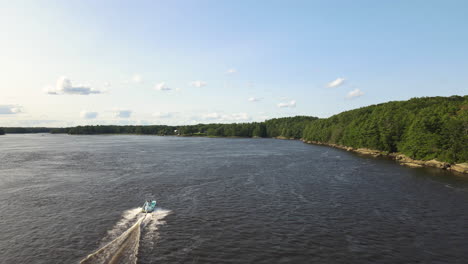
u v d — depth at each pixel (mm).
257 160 104562
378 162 100812
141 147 165750
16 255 29250
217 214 42125
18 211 43031
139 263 27484
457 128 86500
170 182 64188
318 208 45375
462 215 42250
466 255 29891
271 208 45219
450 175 74750
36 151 136750
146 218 40094
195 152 135000
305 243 32500
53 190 56094
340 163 97500
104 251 29984
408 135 109875
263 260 28500
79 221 38938
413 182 65250
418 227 37562
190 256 29109
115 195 52438
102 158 108500
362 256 29547
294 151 143875
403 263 28172
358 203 48281
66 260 28203
